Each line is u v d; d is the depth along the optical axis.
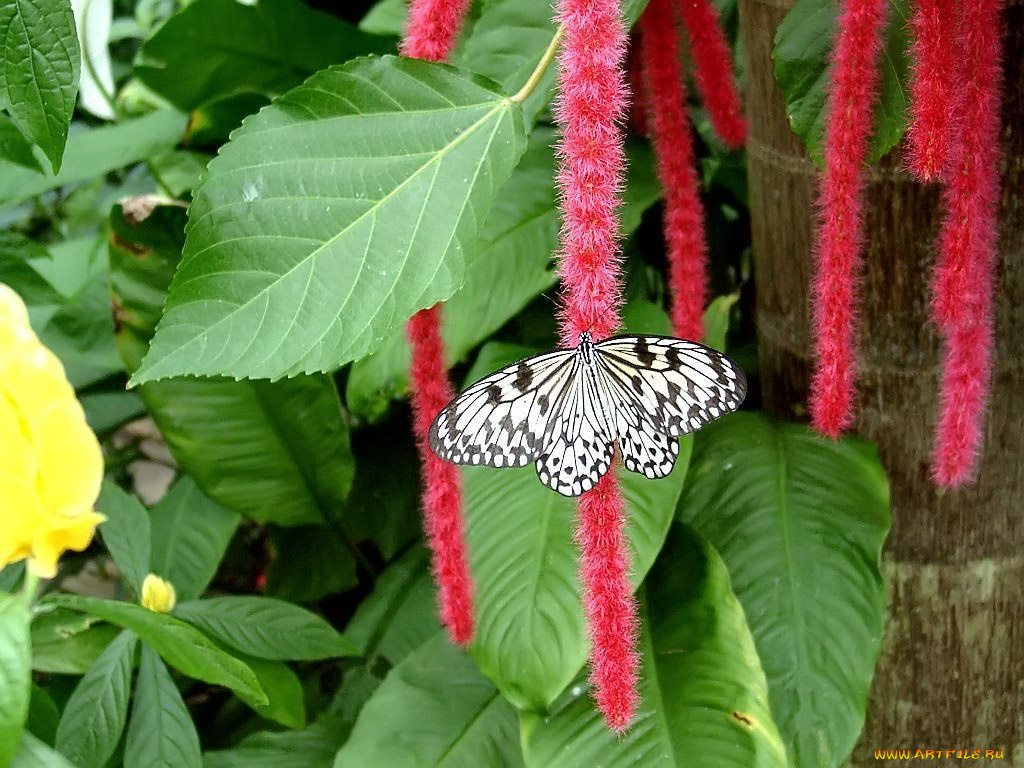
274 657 0.71
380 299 0.42
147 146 0.95
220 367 0.41
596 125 0.39
